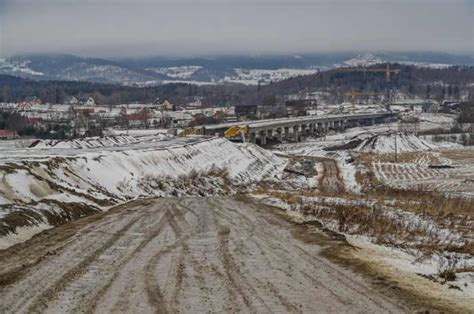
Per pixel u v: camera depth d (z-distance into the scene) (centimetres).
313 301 1562
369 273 1908
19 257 2189
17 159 4944
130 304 1530
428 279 1845
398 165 11244
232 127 14638
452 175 9712
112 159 6256
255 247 2414
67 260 2128
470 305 1545
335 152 14100
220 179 7488
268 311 1464
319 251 2316
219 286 1730
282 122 18225
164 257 2191
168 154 7844
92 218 3466
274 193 5209
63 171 4972
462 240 2677
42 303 1541
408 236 2759
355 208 3597
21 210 3036
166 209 3912
